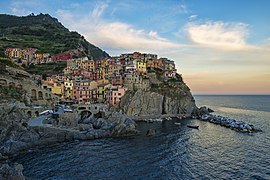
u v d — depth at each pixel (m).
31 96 113.25
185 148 76.81
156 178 52.25
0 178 40.69
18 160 60.31
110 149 72.81
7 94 94.75
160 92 158.88
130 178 51.88
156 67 191.12
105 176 52.41
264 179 52.97
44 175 51.53
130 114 136.25
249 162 64.06
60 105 121.62
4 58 133.62
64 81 142.00
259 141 88.62
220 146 80.38
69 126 91.62
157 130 106.12
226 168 59.38
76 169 55.66
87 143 78.81
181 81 186.25
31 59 192.25
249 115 181.25
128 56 187.62
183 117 155.75
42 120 89.88
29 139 72.19
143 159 64.69
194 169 58.25
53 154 65.88
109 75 163.50
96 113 113.69
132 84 148.38
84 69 178.00
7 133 71.06
